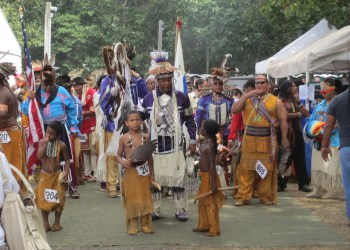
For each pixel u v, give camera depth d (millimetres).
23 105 10242
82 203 10180
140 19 40312
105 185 11438
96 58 38375
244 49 34688
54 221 8586
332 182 10156
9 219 4961
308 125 10391
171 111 8383
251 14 29953
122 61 9266
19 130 8773
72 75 17859
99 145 11602
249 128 9844
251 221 8773
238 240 7645
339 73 19906
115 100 9641
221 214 9266
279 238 7750
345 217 8992
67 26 37875
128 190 7871
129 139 8031
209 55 37938
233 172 11359
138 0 42344
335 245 7379
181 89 10477
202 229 8062
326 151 7641
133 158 7777
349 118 7258
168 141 8383
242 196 9922
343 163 7309
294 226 8438
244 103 9820
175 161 8383
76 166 10969
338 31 13359
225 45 34344
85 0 39469
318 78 23094
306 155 11320
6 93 8562
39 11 38469
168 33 38344
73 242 7555
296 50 16484
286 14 14031
